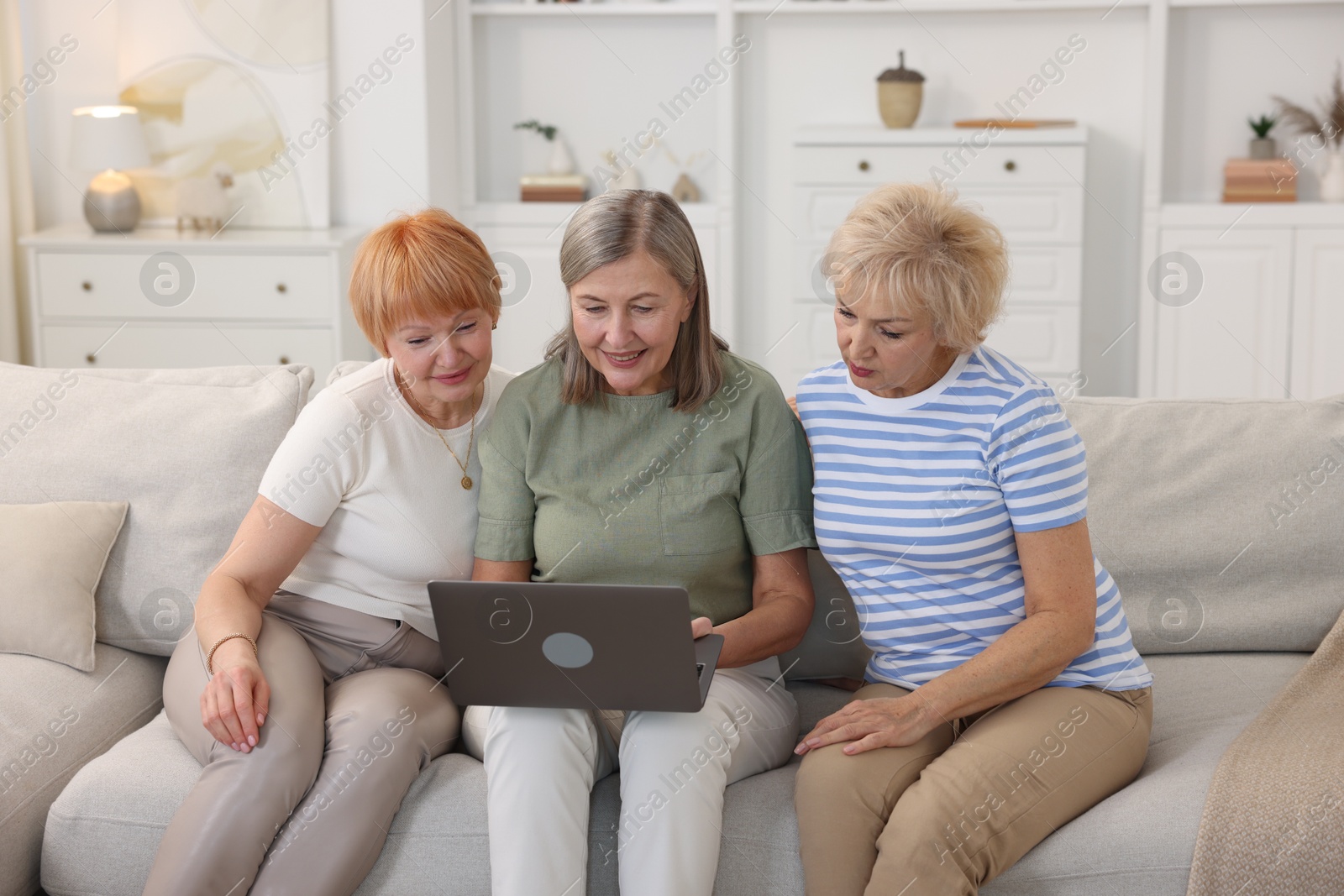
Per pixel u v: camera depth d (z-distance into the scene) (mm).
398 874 1450
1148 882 1358
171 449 1877
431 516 1661
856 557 1581
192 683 1554
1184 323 4109
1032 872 1385
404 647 1672
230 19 3979
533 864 1352
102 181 3920
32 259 3789
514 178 4543
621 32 4391
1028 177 4047
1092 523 1827
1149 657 1839
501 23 4422
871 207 1467
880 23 4270
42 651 1764
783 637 1583
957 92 4285
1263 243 4012
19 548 1790
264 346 3818
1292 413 1887
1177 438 1878
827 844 1354
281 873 1392
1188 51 4141
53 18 4035
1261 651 1836
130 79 4020
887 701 1462
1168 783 1433
